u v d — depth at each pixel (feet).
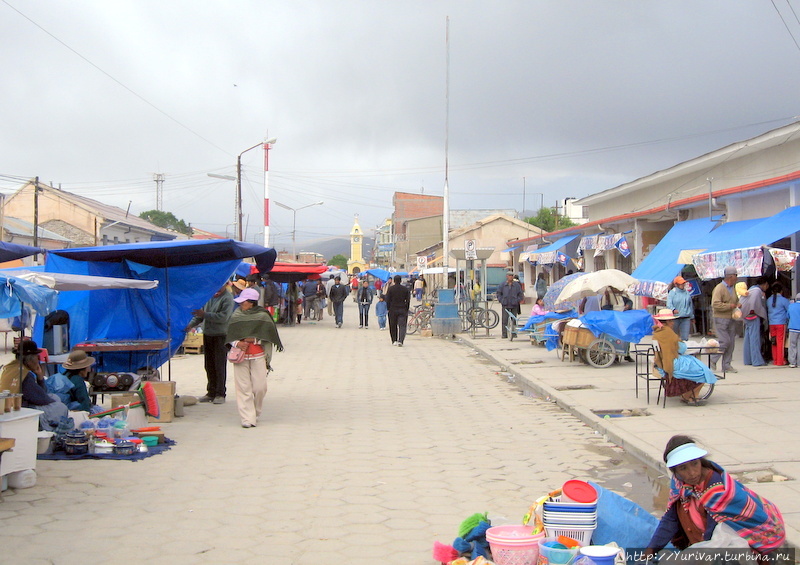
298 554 18.10
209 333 41.39
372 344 80.48
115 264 42.19
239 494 23.36
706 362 51.65
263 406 40.88
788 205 57.36
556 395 41.86
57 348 40.47
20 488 23.56
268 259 46.42
